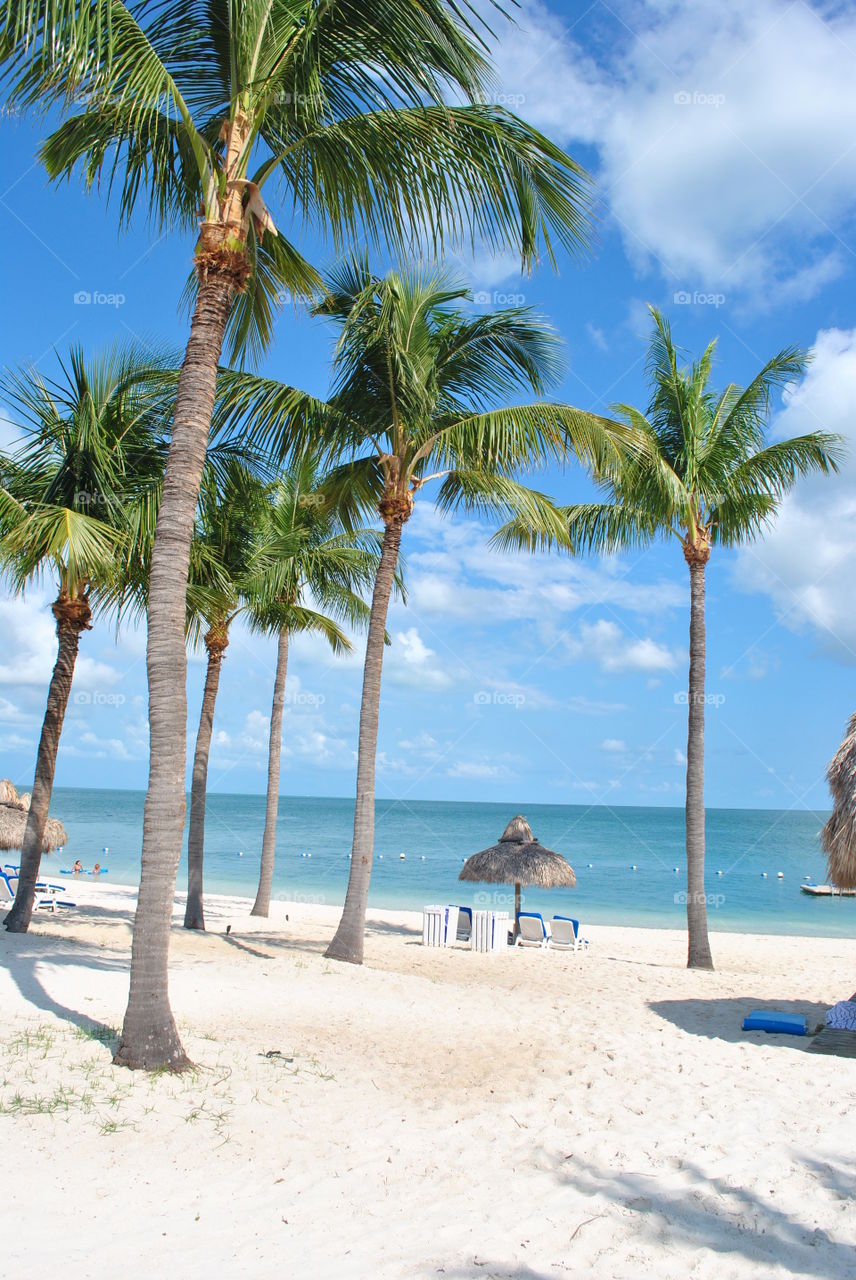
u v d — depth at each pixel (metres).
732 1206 3.60
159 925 5.52
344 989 9.20
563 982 11.59
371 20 5.96
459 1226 3.48
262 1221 3.51
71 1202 3.54
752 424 14.08
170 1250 3.20
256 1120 4.71
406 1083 5.82
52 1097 4.62
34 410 10.16
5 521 9.13
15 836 17.42
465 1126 4.88
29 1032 5.82
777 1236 3.31
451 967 12.72
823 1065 6.60
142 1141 4.26
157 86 5.71
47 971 8.00
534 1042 7.39
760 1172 3.99
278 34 6.00
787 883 41.47
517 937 16.47
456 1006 8.91
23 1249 3.10
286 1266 3.10
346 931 11.26
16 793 18.47
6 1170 3.75
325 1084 5.57
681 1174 4.00
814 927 26.52
